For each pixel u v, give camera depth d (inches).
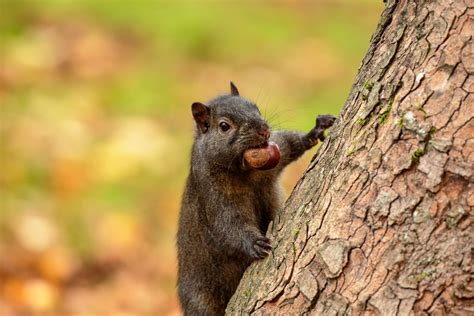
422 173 226.2
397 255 226.8
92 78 830.5
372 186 235.5
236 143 329.7
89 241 624.7
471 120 223.0
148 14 940.0
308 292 242.1
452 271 219.8
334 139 260.4
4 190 670.5
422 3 242.1
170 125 759.7
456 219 220.7
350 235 236.5
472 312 218.7
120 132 746.2
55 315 557.0
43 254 602.9
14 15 915.4
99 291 581.9
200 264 353.4
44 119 761.6
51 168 700.0
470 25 228.8
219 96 361.1
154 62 856.3
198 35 894.4
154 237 633.0
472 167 220.4
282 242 261.4
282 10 967.0
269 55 861.2
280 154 334.3
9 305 555.8
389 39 250.8
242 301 265.7
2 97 788.0
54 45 876.0
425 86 231.3
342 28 918.4
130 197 672.4
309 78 813.9
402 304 224.2
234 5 972.6
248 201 343.0
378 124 239.9
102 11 943.0
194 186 350.9
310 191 259.9
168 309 569.0
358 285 231.9
